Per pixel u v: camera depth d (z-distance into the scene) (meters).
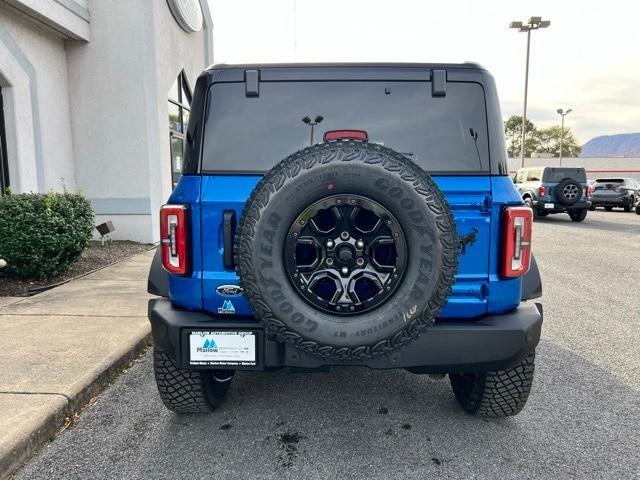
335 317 2.27
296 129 2.72
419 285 2.24
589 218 19.41
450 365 2.48
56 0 8.31
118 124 9.62
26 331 4.46
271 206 2.22
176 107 11.57
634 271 8.44
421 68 2.71
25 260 6.23
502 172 2.63
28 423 2.80
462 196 2.54
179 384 2.98
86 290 6.08
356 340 2.25
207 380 3.11
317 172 2.21
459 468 2.64
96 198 9.79
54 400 3.10
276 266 2.24
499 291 2.57
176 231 2.55
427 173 2.50
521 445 2.88
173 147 11.37
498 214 2.55
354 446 2.86
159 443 2.87
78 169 9.75
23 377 3.46
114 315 4.97
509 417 3.22
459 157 2.68
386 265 2.32
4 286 6.16
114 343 4.16
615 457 2.75
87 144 9.70
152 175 9.77
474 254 2.55
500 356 2.49
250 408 3.34
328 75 2.71
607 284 7.42
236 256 2.29
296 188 2.21
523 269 2.56
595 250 10.84
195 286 2.59
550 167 17.33
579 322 5.44
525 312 2.64
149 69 9.61
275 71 2.70
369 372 3.99
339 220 2.27
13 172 8.16
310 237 2.29
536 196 17.53
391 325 2.25
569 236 13.38
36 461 2.68
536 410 3.33
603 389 3.68
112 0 9.38
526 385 2.92
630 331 5.11
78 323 4.71
